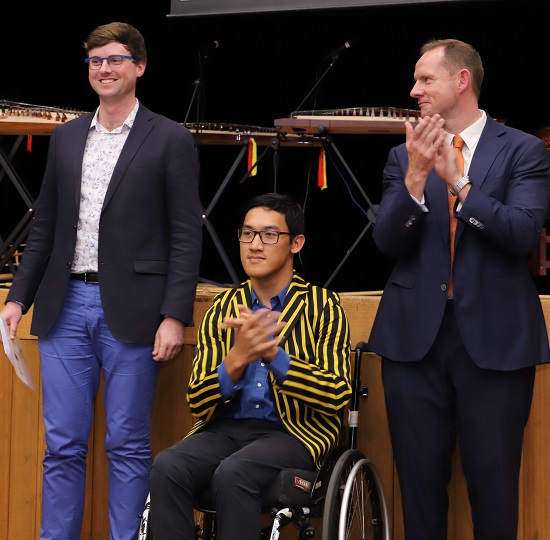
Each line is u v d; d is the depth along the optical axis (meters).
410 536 2.76
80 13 5.80
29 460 3.47
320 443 2.68
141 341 2.89
